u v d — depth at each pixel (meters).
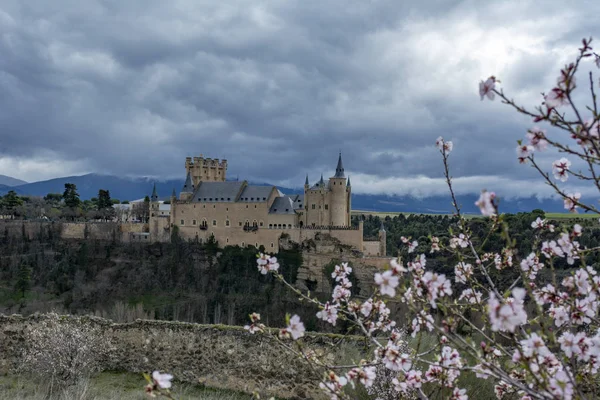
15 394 17.20
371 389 11.45
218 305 75.50
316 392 17.84
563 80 5.65
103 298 83.56
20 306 78.06
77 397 16.19
